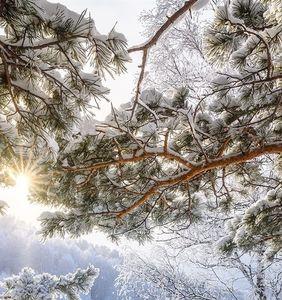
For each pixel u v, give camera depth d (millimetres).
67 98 1935
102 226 3949
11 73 1854
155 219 3955
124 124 2812
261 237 4398
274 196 4023
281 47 2758
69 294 4207
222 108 3125
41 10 1547
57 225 3535
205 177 3836
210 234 8461
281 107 3176
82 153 2875
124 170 3447
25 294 3918
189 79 8164
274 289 8281
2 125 1921
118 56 1718
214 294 9031
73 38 1671
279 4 2488
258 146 3199
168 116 3076
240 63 2691
